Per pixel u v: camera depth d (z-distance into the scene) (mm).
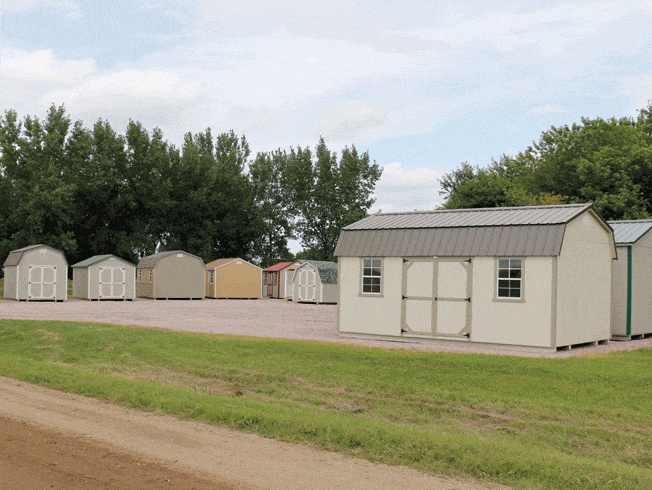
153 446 7875
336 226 79062
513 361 15648
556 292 19922
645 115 73000
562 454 8352
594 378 13648
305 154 80375
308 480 6656
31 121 65750
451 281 22016
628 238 24906
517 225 20953
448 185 80312
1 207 64500
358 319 24016
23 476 6492
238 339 20016
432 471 7160
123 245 66938
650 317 26297
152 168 70625
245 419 9281
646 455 8734
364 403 11766
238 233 75562
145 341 19250
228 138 81625
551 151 67688
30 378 12953
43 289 45312
